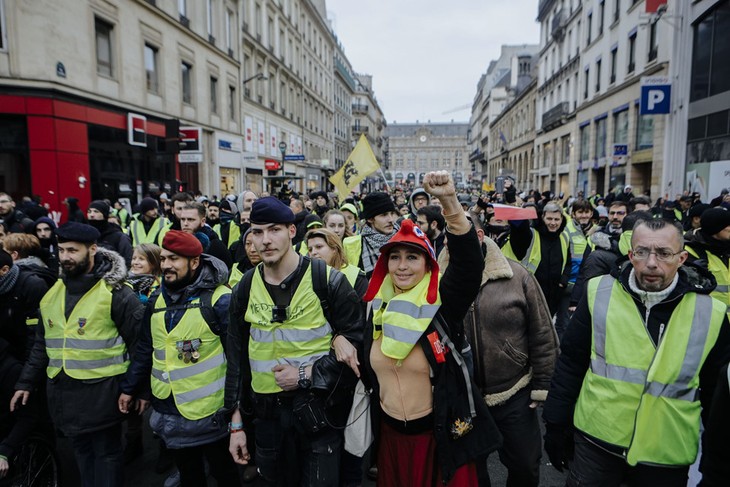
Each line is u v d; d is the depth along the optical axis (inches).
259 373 101.6
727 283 147.6
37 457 132.0
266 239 97.4
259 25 1181.7
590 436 89.2
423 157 5802.2
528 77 2326.5
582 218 285.7
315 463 100.0
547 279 207.2
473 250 85.4
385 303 92.5
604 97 1014.4
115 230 244.2
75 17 537.6
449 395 88.1
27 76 488.7
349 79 2518.5
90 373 116.4
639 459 83.4
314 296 101.7
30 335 132.6
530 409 112.7
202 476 119.2
